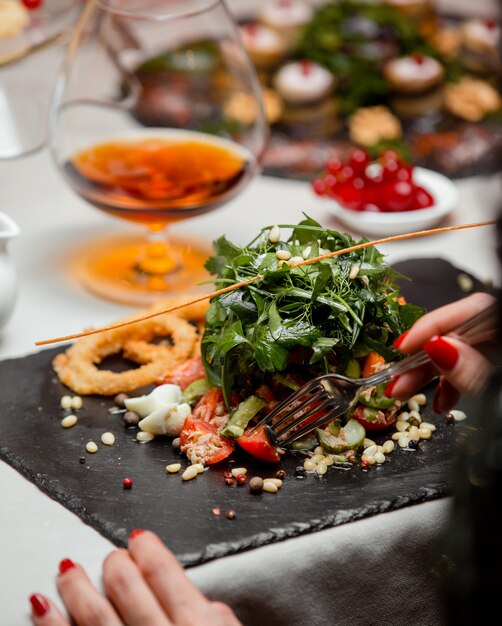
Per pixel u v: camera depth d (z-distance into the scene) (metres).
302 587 0.96
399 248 1.53
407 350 1.05
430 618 1.04
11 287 1.29
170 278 1.47
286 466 1.05
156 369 1.18
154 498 1.00
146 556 0.90
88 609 0.87
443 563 1.02
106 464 1.05
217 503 0.99
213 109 1.46
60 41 1.87
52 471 1.04
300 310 1.05
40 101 1.90
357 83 1.96
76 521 0.98
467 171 1.76
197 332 1.28
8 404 1.15
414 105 1.95
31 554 0.94
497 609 0.82
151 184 1.36
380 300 1.07
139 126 1.48
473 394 0.98
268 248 1.12
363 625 1.01
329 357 1.08
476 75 2.09
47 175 1.78
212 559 0.93
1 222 1.29
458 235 1.57
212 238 1.58
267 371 1.08
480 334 0.98
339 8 2.10
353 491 1.01
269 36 2.08
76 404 1.15
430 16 2.18
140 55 1.52
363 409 1.08
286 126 1.92
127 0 1.88
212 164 1.40
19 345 1.31
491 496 0.80
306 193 1.72
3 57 1.75
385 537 0.98
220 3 1.45
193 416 1.09
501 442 0.79
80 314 1.38
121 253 1.54
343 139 1.87
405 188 1.57
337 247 1.13
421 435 1.09
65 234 1.60
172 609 0.87
